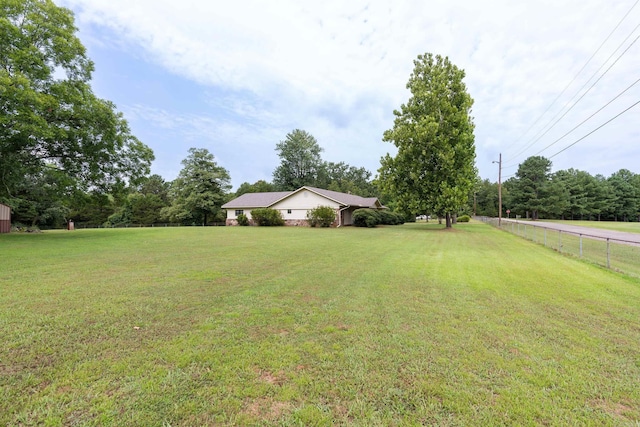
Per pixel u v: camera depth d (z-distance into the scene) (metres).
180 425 1.95
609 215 56.97
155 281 5.79
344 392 2.33
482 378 2.53
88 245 11.36
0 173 14.52
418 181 22.45
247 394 2.29
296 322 3.76
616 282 6.09
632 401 2.25
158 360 2.76
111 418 2.00
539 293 5.21
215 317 3.89
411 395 2.29
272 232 19.69
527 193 54.06
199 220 39.94
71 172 15.34
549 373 2.62
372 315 4.04
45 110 12.85
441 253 10.23
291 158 53.19
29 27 12.82
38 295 4.74
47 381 2.39
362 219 26.83
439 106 22.16
